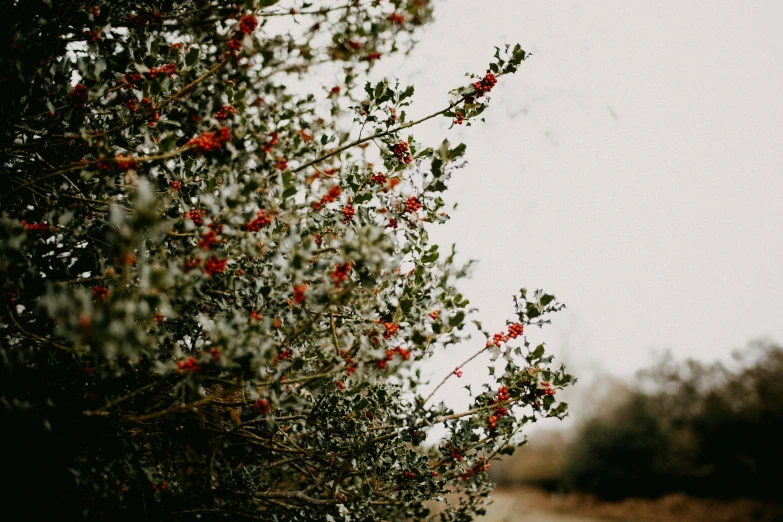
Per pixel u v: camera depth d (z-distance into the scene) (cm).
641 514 1769
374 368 190
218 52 246
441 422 221
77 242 200
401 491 273
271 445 274
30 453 176
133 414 217
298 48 270
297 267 162
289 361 196
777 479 1598
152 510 238
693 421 1988
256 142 207
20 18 188
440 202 239
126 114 210
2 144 190
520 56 217
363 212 198
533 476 2869
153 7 228
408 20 269
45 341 174
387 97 227
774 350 1883
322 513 253
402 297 210
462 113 226
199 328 225
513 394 231
